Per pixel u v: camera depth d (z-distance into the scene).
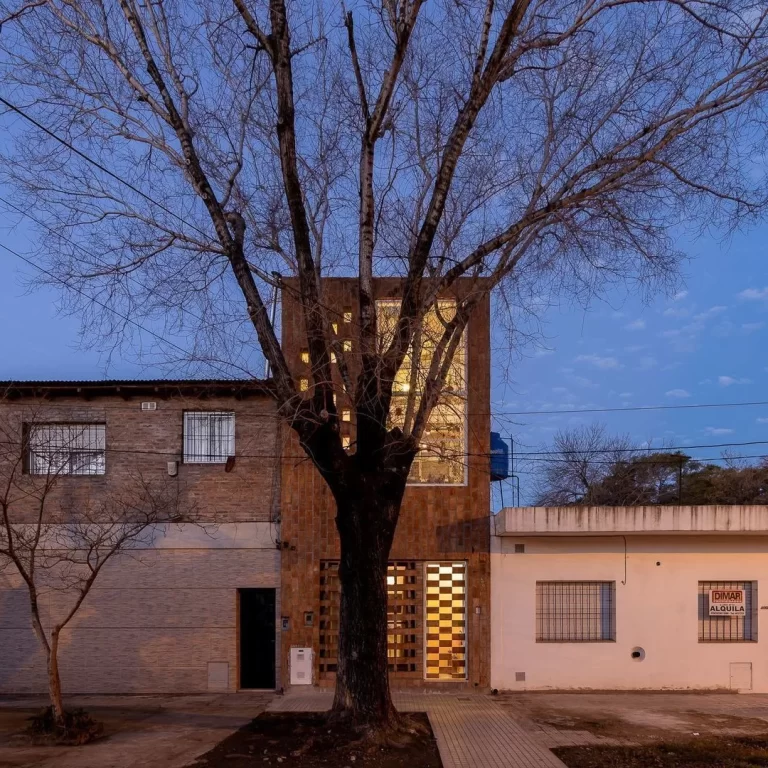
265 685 15.38
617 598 15.37
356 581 10.29
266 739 10.66
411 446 10.63
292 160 10.46
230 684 15.09
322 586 15.33
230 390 15.54
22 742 10.66
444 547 15.34
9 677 15.16
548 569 15.39
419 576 15.40
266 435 15.62
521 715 12.77
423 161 11.52
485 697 14.49
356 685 10.20
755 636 15.38
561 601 15.52
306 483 15.47
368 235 10.91
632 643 15.25
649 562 15.48
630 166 10.38
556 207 10.53
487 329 15.70
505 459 17.00
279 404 11.00
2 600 15.37
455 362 15.21
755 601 15.46
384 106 10.59
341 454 10.27
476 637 15.12
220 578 15.37
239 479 15.59
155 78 10.72
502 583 15.33
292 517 15.38
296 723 11.78
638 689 15.09
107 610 15.30
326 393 10.55
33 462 15.57
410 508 15.45
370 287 10.78
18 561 11.23
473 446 15.51
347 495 10.36
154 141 11.14
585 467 35.28
